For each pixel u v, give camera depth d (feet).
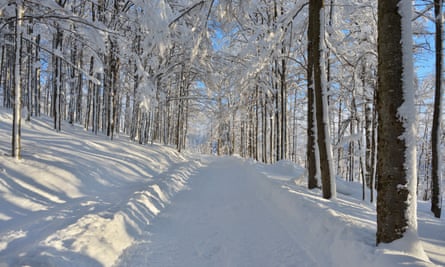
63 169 23.29
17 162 21.43
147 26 20.95
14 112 21.86
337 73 44.55
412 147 9.70
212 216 17.78
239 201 21.57
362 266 9.22
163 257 11.76
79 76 66.69
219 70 59.52
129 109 72.18
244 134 102.58
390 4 9.97
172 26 22.40
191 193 25.50
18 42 22.21
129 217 15.14
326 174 20.57
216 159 80.48
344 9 31.35
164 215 18.02
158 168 41.24
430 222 17.30
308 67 25.50
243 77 30.66
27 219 14.98
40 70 60.34
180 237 14.10
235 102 62.59
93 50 29.78
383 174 10.08
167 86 73.00
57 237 11.12
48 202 18.26
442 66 25.49
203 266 11.03
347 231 11.36
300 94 72.59
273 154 66.69
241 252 12.26
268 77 56.44
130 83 70.64
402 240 9.43
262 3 43.45
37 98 55.77
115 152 38.55
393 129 9.86
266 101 62.64
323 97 21.12
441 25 25.43
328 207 15.98
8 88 56.24
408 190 9.60
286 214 17.29
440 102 25.48
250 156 87.92
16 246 11.19
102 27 25.54
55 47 42.98
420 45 28.14
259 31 29.07
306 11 36.88
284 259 11.51
